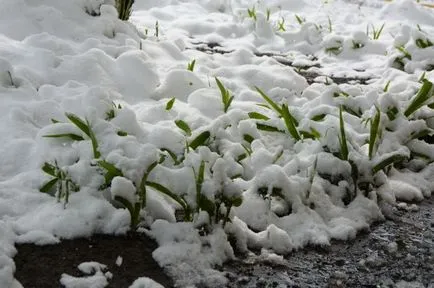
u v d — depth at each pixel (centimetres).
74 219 188
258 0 365
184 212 198
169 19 343
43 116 219
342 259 190
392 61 289
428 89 226
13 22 269
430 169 222
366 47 309
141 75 248
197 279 180
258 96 249
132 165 188
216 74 264
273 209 199
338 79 282
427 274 187
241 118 223
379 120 210
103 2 291
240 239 190
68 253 183
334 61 303
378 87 262
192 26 329
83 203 191
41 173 199
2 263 176
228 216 191
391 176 218
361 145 220
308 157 210
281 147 209
